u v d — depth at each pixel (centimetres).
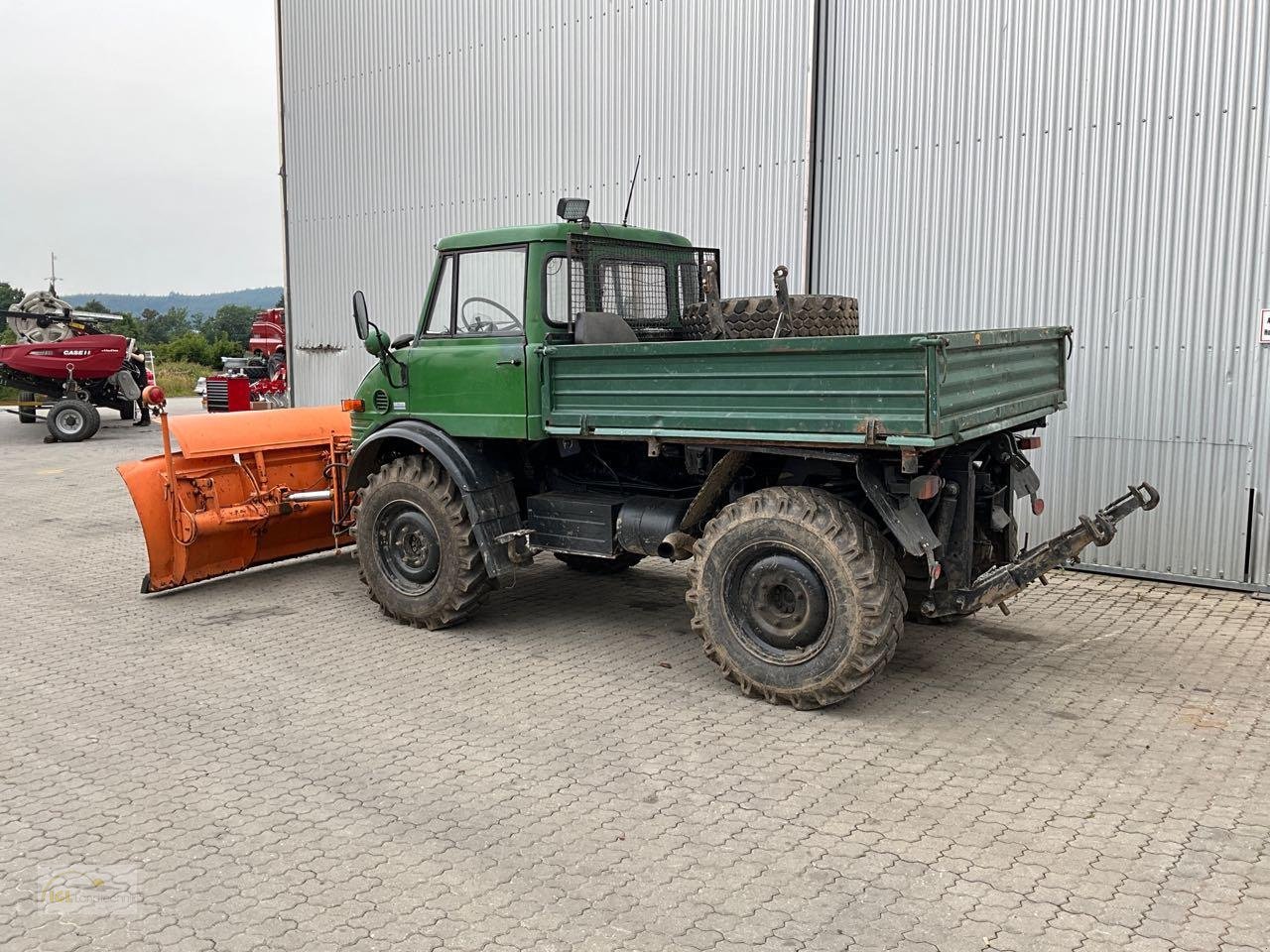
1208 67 654
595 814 363
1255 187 645
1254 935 283
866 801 371
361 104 1176
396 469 598
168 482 666
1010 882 313
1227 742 424
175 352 4172
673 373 478
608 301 586
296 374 1314
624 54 945
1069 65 709
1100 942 281
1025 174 735
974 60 749
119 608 662
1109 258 704
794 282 853
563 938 286
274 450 714
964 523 487
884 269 809
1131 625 602
